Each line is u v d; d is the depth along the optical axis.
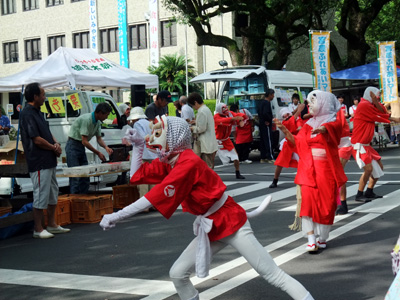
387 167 14.38
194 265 4.21
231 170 15.43
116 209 10.23
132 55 37.94
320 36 14.61
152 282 5.69
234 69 18.73
